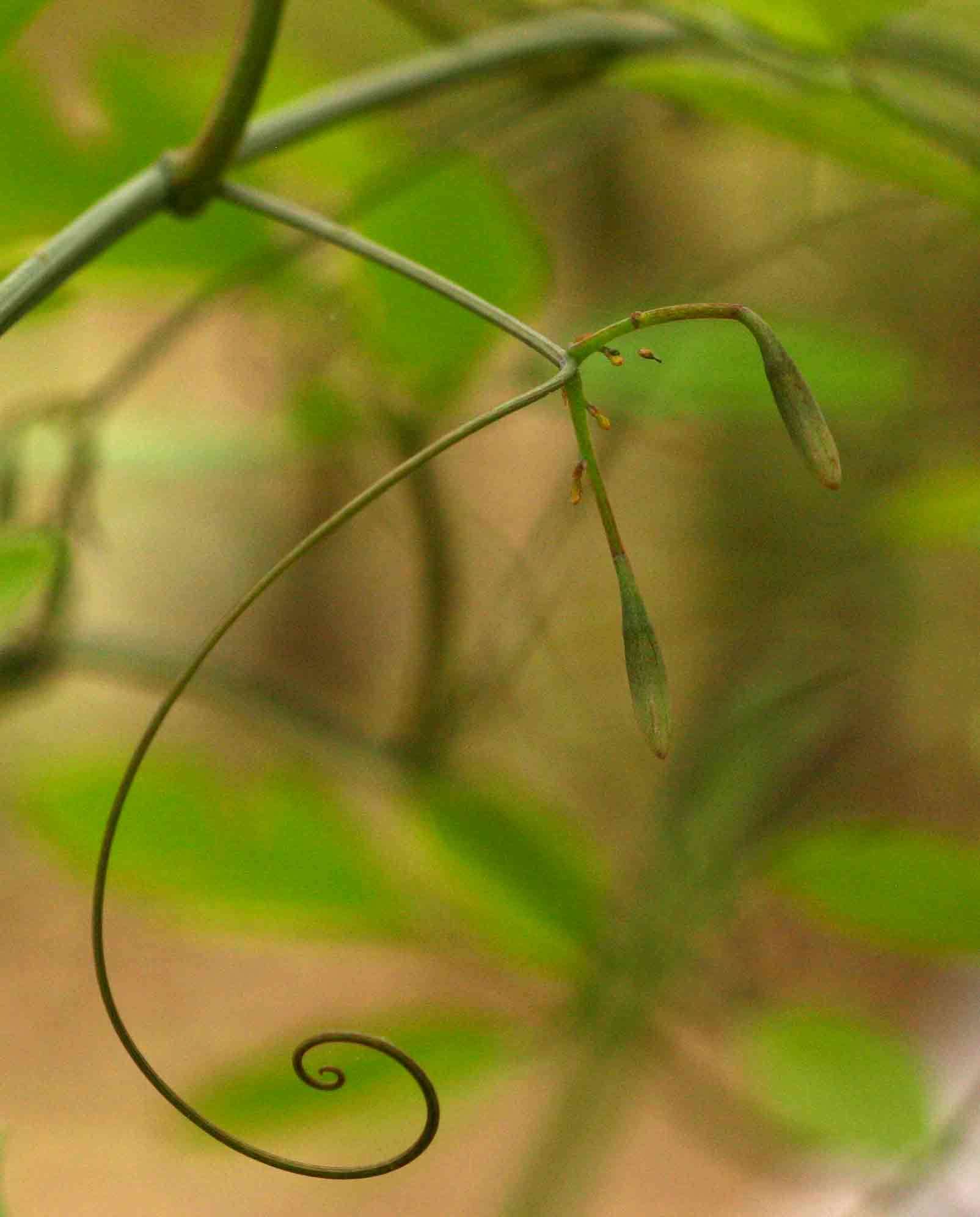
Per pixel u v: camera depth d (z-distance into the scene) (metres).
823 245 0.87
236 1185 1.45
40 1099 1.62
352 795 0.55
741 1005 0.56
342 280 0.60
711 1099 0.56
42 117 0.53
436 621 0.69
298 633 1.91
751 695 0.67
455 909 0.53
